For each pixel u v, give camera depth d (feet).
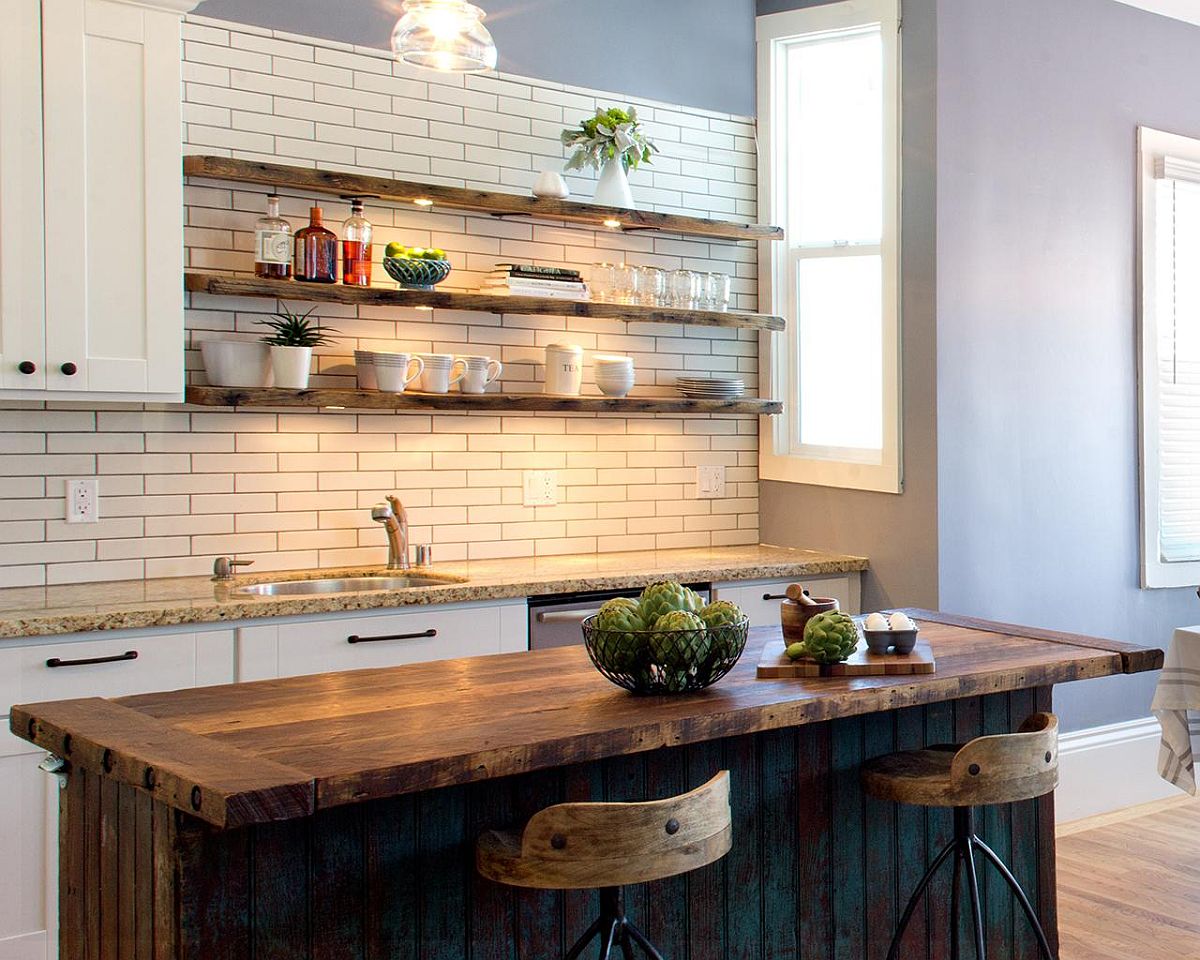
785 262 16.74
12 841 10.37
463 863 7.47
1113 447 16.47
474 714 7.49
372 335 14.15
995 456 15.23
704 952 8.49
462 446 14.85
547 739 6.86
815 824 9.08
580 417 15.71
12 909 10.39
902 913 9.59
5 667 10.32
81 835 7.51
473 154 14.76
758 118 16.83
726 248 16.69
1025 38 15.51
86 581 12.77
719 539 16.90
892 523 15.26
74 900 7.64
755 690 8.23
